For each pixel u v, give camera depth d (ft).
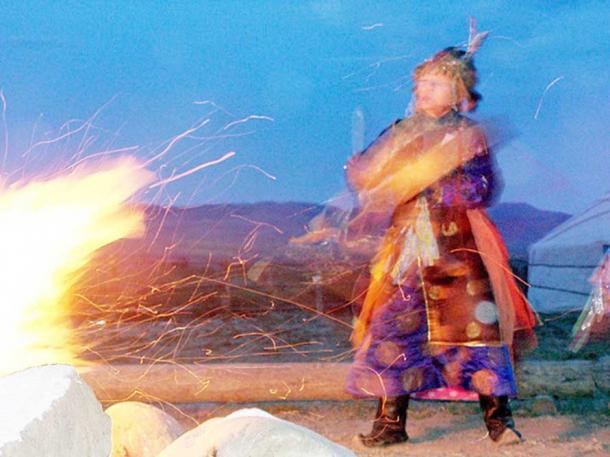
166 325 33.04
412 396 20.13
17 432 7.77
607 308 22.02
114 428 12.57
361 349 19.90
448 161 19.20
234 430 9.27
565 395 23.27
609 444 20.36
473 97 19.51
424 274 19.40
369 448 20.22
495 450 19.92
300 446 8.96
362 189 19.47
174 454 9.75
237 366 23.25
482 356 19.34
